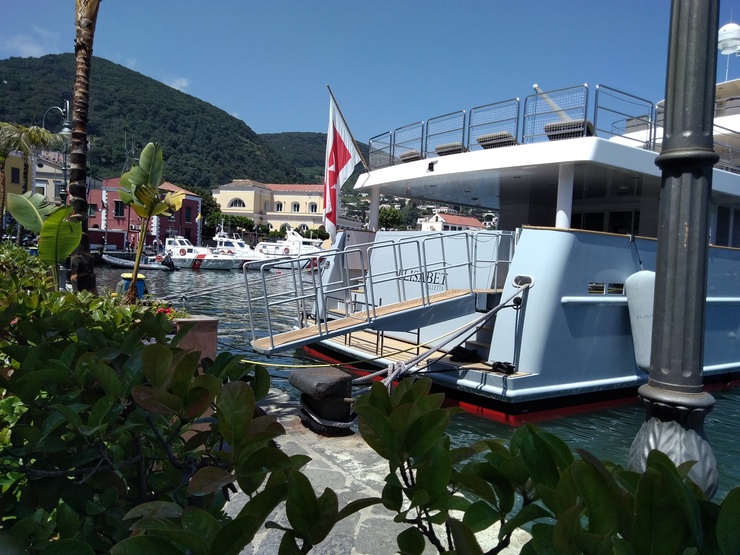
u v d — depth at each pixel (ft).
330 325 24.95
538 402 24.21
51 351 6.88
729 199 33.47
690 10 8.90
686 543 3.79
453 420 24.04
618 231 38.19
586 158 24.62
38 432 5.60
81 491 5.48
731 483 19.62
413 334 31.27
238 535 3.91
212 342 18.58
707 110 8.95
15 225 127.54
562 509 4.12
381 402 5.76
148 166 30.48
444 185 34.73
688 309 9.00
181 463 5.72
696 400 8.86
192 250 157.48
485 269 27.99
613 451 21.57
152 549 4.00
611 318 25.88
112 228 210.18
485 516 4.74
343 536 11.39
